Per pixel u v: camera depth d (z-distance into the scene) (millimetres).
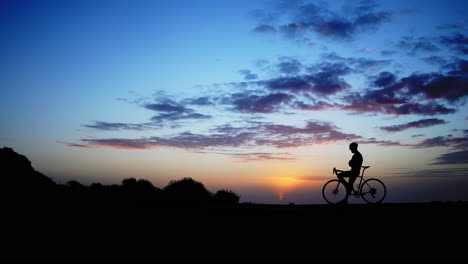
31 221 8891
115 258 6316
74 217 9602
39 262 6004
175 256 6500
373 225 8805
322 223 9133
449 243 7387
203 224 9062
